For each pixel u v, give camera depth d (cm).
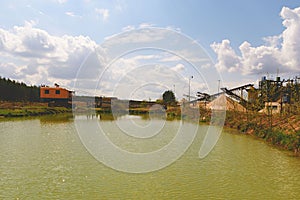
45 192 865
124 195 841
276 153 1509
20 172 1077
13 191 870
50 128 2573
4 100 6194
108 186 927
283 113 2512
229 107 3531
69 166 1173
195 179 1012
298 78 2792
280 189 908
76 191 872
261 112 3022
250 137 2147
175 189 904
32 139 1894
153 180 995
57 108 5316
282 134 1781
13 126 2742
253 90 3516
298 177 1045
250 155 1452
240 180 1006
